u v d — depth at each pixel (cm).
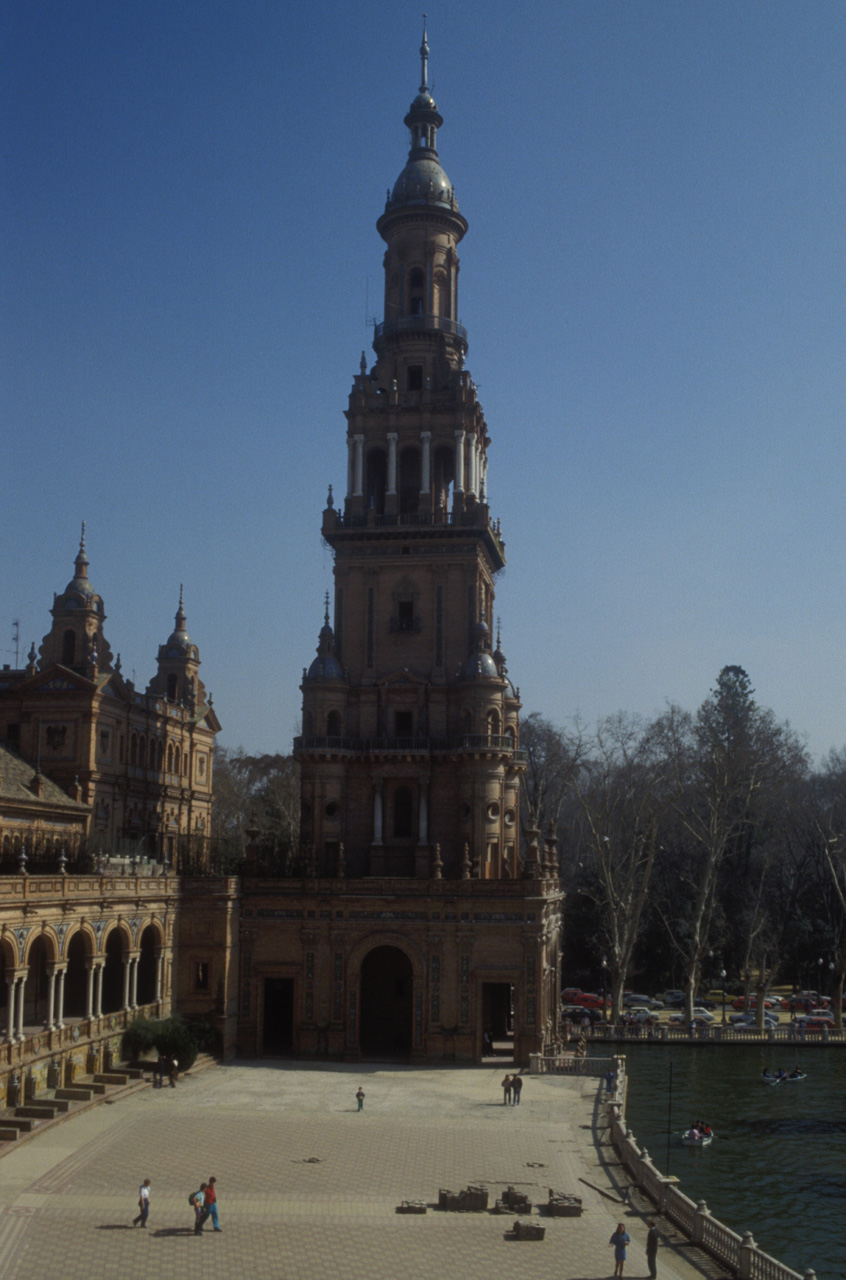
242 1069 6359
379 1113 5362
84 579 7631
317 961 6775
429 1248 3656
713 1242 3709
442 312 8538
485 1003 7019
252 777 14400
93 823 7275
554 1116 5406
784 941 10075
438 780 7650
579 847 11944
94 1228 3734
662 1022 8319
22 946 4912
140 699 8150
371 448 8275
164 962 6456
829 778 12625
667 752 9838
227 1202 4031
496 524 8425
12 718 7356
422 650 7838
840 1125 5569
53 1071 5219
